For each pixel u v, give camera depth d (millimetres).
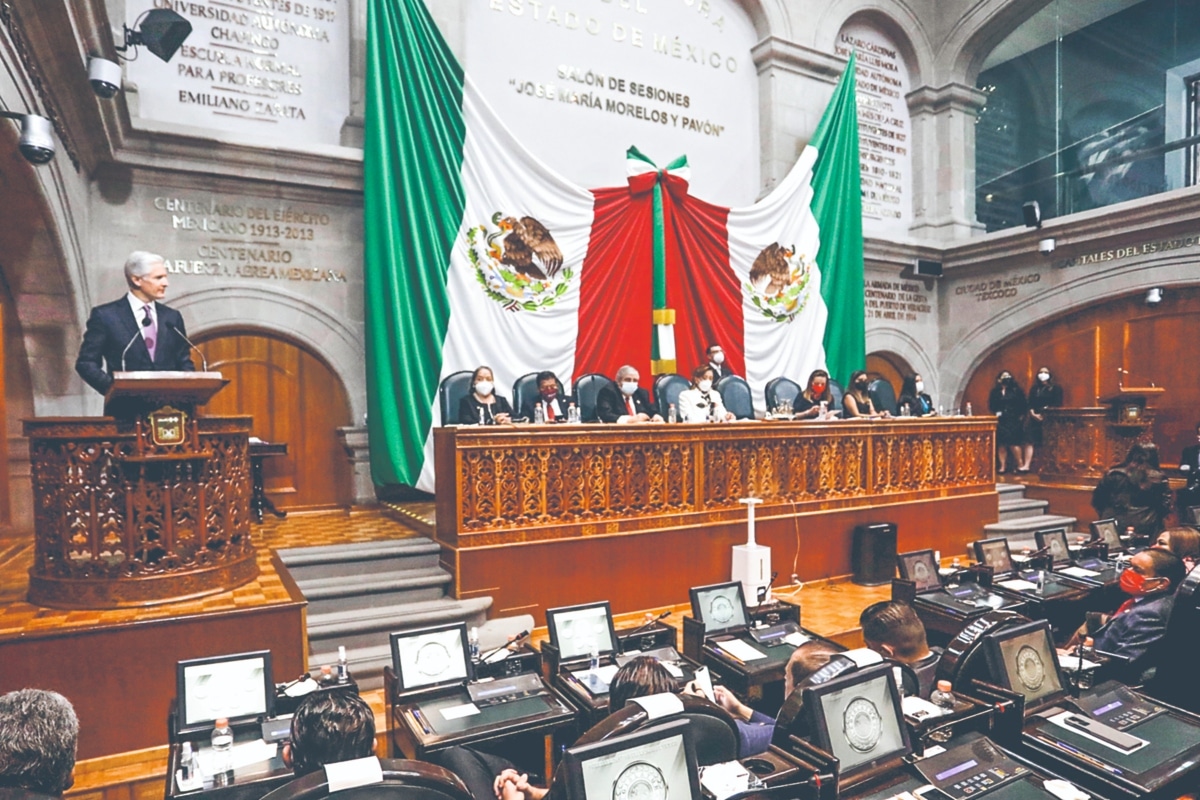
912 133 12773
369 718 2096
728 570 6434
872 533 7039
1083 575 5578
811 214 10578
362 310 8172
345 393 8148
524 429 5523
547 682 3682
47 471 3973
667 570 6125
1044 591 5230
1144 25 11383
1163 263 9750
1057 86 12414
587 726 3268
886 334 12195
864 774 2152
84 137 6121
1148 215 9758
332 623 4762
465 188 8070
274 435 7906
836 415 7836
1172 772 2318
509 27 9047
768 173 10898
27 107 4523
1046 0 11289
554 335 8578
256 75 7777
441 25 8320
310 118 8047
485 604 5262
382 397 7617
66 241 5762
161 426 3904
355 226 8141
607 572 5852
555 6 9367
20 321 6168
